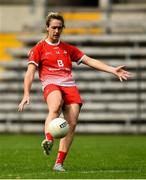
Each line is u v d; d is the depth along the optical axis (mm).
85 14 78750
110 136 64625
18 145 48312
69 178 24156
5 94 73125
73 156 36500
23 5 78688
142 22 76500
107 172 26547
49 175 25219
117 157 35719
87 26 76750
